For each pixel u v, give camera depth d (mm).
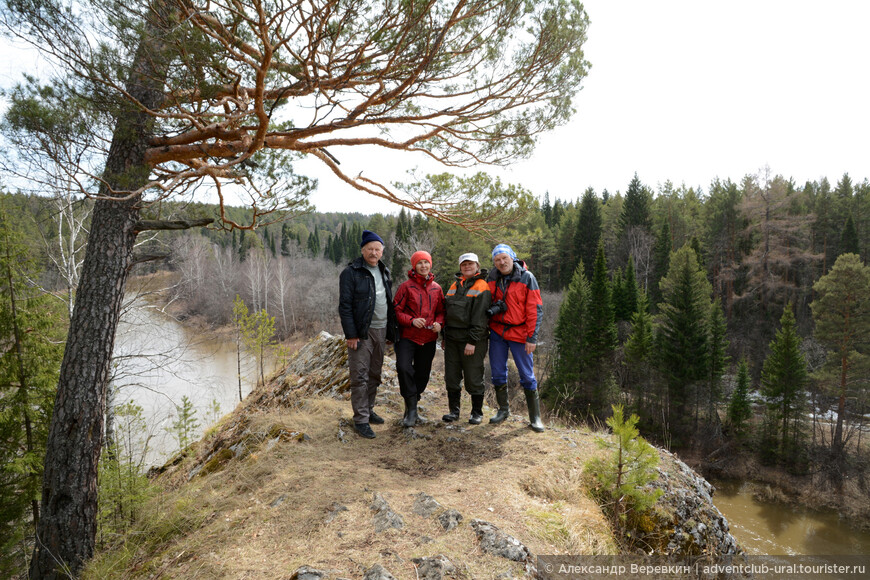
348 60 4875
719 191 57094
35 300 8859
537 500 3605
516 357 5051
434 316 4934
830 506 21391
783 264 44875
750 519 20609
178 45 3531
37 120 3457
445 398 6285
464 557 2658
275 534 3072
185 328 25406
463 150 6730
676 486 4301
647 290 47375
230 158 5289
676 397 29141
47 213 8406
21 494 8570
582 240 54844
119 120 3965
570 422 7039
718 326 30625
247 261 49281
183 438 8727
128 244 4430
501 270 4992
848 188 52938
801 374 25562
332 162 6375
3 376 8602
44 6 3365
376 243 4613
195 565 2920
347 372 6656
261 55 4227
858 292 27031
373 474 3857
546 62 5852
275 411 6004
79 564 4086
